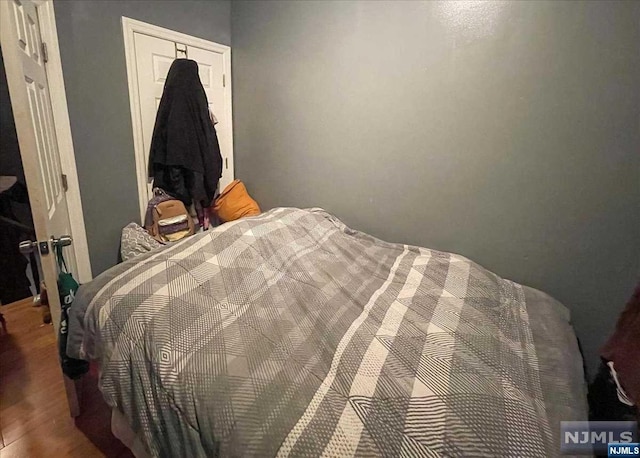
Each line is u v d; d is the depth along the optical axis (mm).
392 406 923
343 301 1464
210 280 1413
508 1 1703
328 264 1782
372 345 1171
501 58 1774
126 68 2051
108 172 2096
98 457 1396
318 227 2119
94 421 1549
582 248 1774
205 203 2570
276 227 1929
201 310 1250
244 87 2662
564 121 1698
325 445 812
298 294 1474
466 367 1093
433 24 1895
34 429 1493
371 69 2125
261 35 2475
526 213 1876
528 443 854
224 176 2814
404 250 2039
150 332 1141
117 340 1172
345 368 1056
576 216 1759
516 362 1168
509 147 1848
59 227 1606
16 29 1196
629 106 1559
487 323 1362
